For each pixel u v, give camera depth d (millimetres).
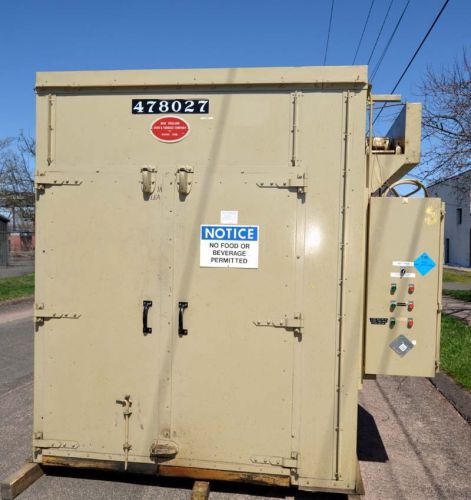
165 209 3238
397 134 3836
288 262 3150
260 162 3160
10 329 9984
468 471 3891
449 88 12180
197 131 3211
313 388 3143
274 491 3443
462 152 11516
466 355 7168
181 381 3240
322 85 3100
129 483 3496
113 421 3309
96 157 3295
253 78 3131
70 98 3311
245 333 3188
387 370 3344
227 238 3191
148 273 3260
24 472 3383
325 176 3113
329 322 3127
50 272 3352
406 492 3543
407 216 3314
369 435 4625
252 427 3191
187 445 3246
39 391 3385
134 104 3262
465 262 38031
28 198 31609
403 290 3322
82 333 3328
